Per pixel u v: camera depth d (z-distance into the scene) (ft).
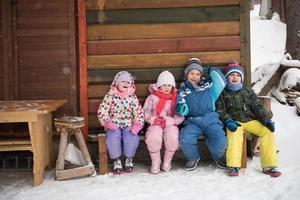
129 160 16.69
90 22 18.03
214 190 14.14
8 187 14.99
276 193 13.71
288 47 30.53
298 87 23.27
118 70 18.17
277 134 19.97
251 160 17.79
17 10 18.56
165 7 18.02
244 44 18.04
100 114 16.72
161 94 17.34
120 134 16.52
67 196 13.85
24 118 14.51
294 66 23.79
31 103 16.56
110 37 18.06
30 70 18.66
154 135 16.30
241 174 15.93
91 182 15.37
